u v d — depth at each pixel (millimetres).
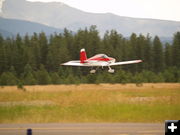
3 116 86062
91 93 138375
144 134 63938
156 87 192250
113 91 159625
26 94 135500
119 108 94625
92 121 81875
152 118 84312
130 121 81938
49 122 80938
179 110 92812
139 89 176375
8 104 106625
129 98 123125
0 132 66625
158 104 102688
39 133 65312
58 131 67188
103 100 113000
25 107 98188
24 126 73875
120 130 67938
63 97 123562
